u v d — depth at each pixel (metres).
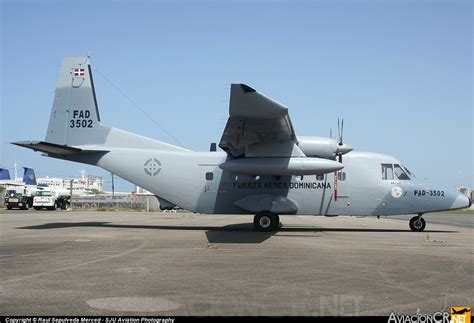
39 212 40.16
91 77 19.16
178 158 18.52
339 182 18.02
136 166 18.62
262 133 15.53
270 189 17.98
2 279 7.79
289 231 17.89
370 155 18.47
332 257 10.46
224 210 18.16
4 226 19.80
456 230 19.62
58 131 19.05
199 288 7.16
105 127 18.97
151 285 7.35
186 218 28.66
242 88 11.87
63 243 13.03
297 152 16.50
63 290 6.96
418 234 17.08
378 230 19.09
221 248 12.05
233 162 16.66
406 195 18.06
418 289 7.17
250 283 7.55
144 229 18.45
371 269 8.90
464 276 8.24
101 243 13.09
